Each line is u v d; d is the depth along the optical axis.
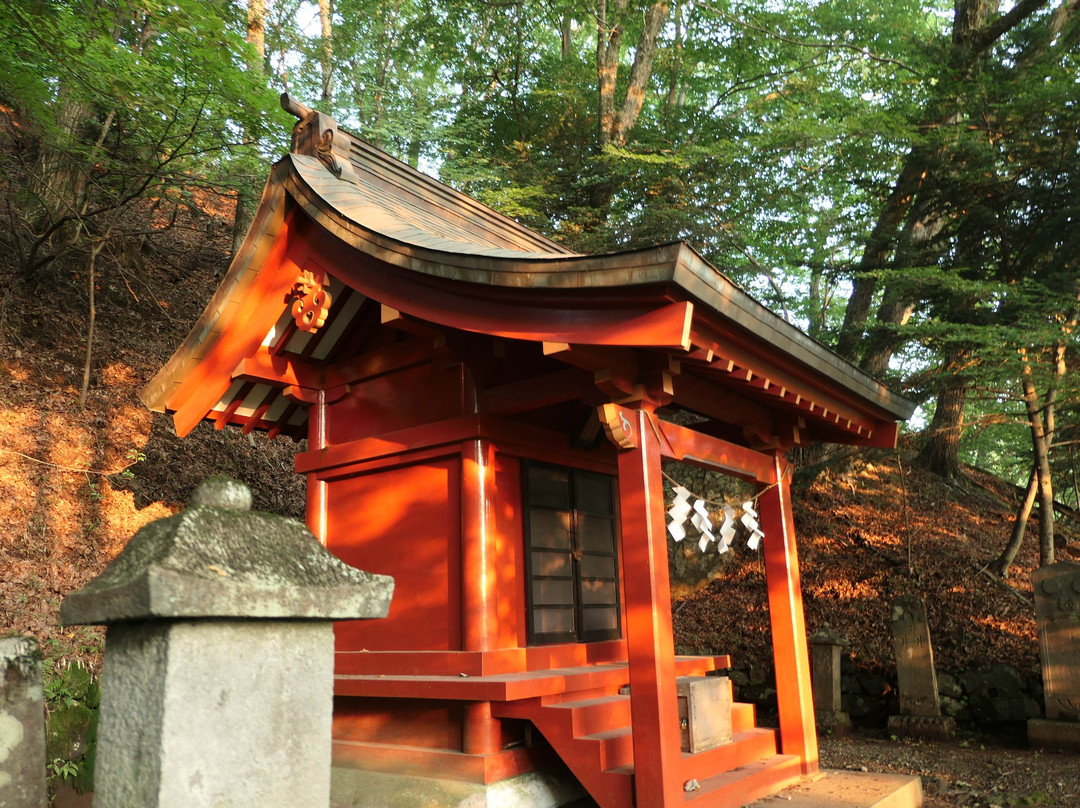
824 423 5.80
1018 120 9.41
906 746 7.55
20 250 9.35
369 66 16.42
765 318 3.93
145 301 10.98
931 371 10.07
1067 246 8.90
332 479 5.48
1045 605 7.58
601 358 3.91
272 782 1.94
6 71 7.82
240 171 10.50
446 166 13.37
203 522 1.95
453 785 4.16
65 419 8.40
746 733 5.22
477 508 4.59
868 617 9.88
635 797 3.80
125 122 9.62
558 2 15.63
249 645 1.96
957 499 12.41
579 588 5.26
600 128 14.37
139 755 1.79
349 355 5.59
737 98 17.34
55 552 7.12
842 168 11.65
